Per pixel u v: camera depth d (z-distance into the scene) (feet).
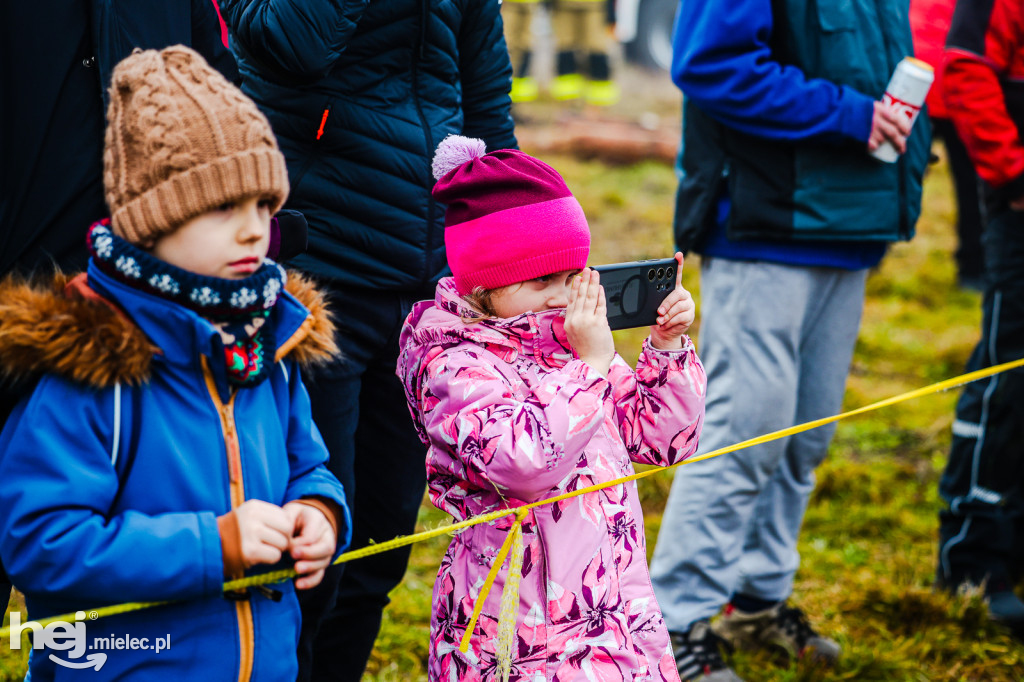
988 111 10.94
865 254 9.77
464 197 6.15
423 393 6.19
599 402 5.81
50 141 6.16
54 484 4.67
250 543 4.81
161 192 4.73
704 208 9.64
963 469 11.63
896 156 9.28
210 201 4.77
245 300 4.99
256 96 7.36
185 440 5.01
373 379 7.99
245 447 5.20
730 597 10.02
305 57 6.77
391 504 8.21
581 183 29.71
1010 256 11.23
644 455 6.68
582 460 6.19
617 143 32.19
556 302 6.24
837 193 9.30
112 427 4.85
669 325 6.51
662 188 29.94
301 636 7.47
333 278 7.39
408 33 7.42
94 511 4.77
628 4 46.62
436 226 7.71
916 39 15.46
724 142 9.57
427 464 6.35
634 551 6.26
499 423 5.71
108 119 4.94
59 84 6.13
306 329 5.53
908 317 21.59
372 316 7.64
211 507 5.04
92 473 4.76
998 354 11.37
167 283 4.81
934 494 14.44
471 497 6.20
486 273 6.11
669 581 9.66
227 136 4.79
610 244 24.89
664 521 9.84
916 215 9.80
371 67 7.36
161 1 6.61
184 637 5.06
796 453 10.11
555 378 5.84
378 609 8.35
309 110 7.21
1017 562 11.98
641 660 6.09
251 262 5.00
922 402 17.53
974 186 22.47
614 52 47.80
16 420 4.87
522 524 5.99
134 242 4.87
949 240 26.63
